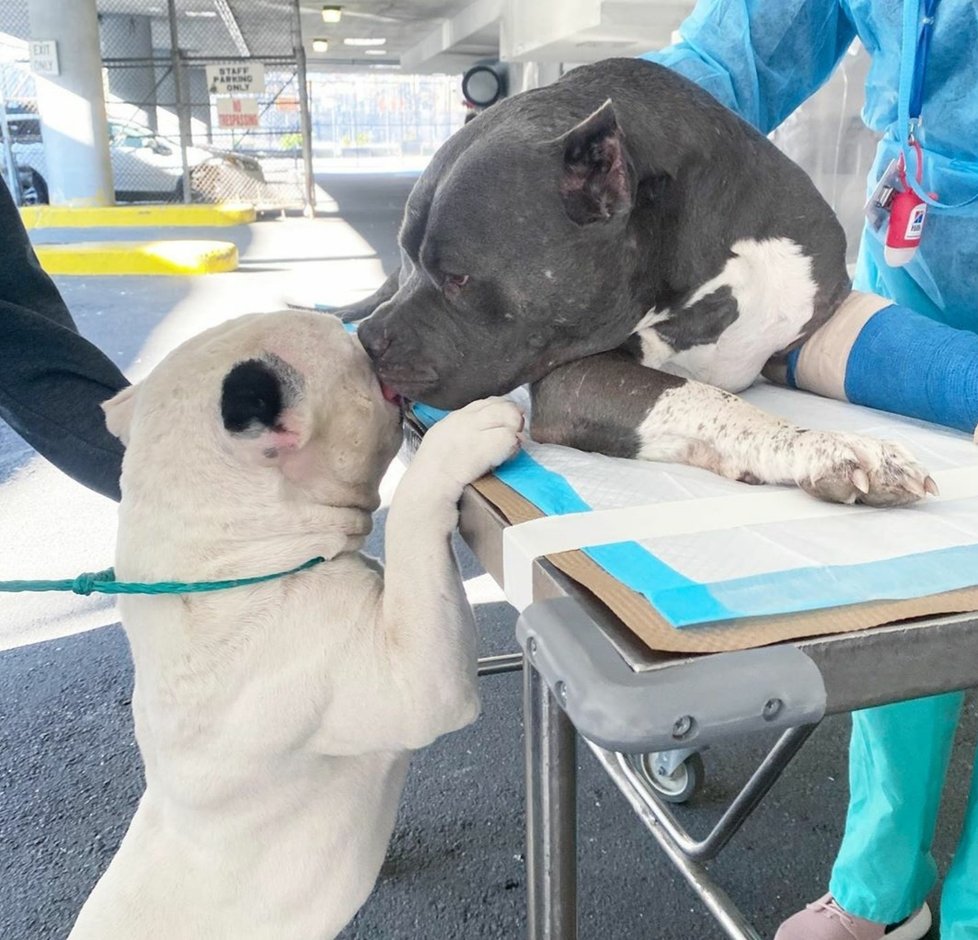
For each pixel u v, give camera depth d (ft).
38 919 6.35
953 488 3.59
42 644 9.61
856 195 11.62
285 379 4.11
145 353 18.78
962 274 4.94
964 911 5.00
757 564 2.89
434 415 5.03
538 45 28.07
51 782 7.70
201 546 4.14
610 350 4.54
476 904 6.42
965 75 4.63
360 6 52.31
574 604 2.68
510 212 4.10
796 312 4.73
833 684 2.53
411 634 4.04
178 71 44.55
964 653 2.62
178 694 4.15
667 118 4.37
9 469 13.83
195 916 4.23
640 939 6.13
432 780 7.63
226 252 29.14
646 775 7.24
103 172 42.06
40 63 40.09
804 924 5.77
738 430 3.79
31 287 6.08
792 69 5.87
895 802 5.40
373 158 124.06
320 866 4.39
